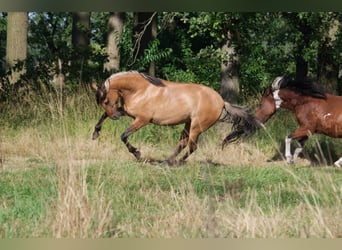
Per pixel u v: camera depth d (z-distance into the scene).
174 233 6.73
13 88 17.25
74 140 13.54
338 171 11.75
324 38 18.31
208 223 6.79
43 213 7.57
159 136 15.11
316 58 20.03
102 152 13.29
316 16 16.20
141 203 8.74
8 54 22.59
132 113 12.12
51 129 13.77
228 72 15.90
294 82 12.98
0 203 8.74
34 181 9.90
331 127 12.72
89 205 7.07
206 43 24.81
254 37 18.73
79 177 7.35
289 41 19.28
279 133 15.14
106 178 10.03
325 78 19.36
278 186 9.92
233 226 6.74
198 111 12.05
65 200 6.81
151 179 10.46
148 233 6.97
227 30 15.72
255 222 6.81
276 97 13.09
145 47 23.05
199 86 12.27
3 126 15.47
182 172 10.75
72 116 14.93
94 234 6.62
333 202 7.51
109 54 20.55
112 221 7.20
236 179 10.69
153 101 12.05
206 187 9.59
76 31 22.53
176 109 12.05
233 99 15.88
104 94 12.05
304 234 6.59
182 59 23.94
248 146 14.44
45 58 18.33
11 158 12.83
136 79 12.09
